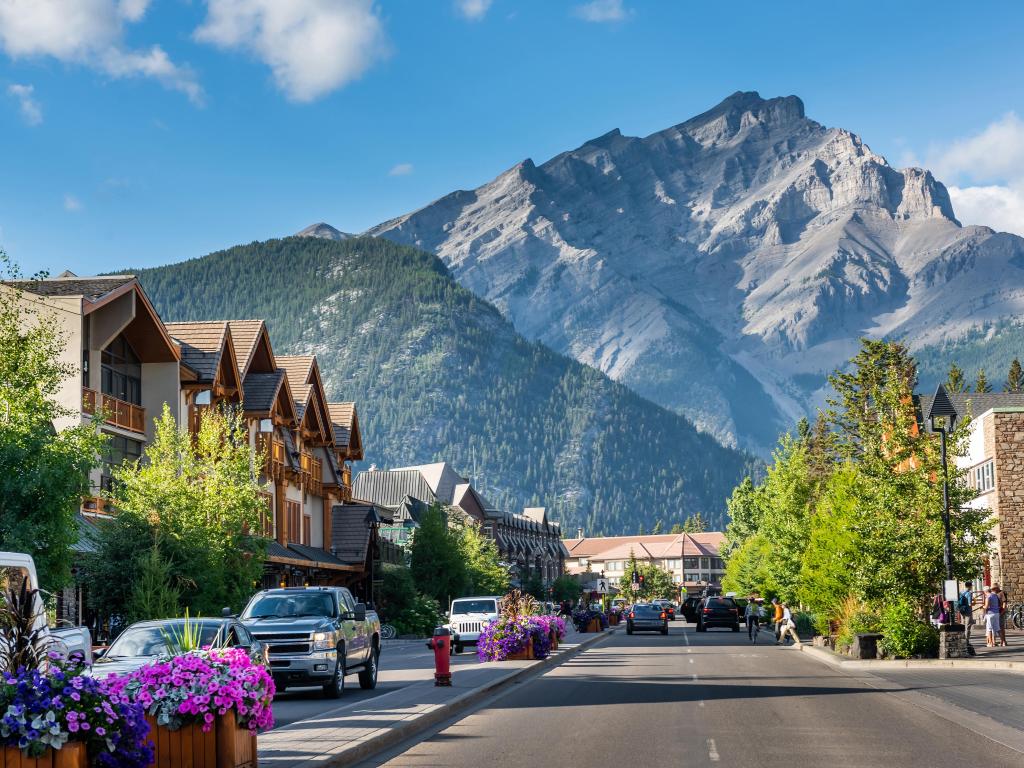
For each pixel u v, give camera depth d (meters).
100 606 31.42
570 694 24.64
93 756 10.23
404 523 93.94
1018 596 52.19
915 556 37.56
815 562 46.47
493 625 36.03
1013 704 21.69
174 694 12.02
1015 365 94.44
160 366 43.84
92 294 38.12
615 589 199.62
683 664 35.22
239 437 37.41
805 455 64.25
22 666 10.27
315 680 23.56
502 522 153.25
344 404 71.06
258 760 13.71
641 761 14.51
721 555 123.88
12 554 14.83
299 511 60.69
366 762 14.77
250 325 52.59
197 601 32.03
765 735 17.06
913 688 25.50
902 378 65.62
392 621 66.81
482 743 16.53
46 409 25.17
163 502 33.06
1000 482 52.72
